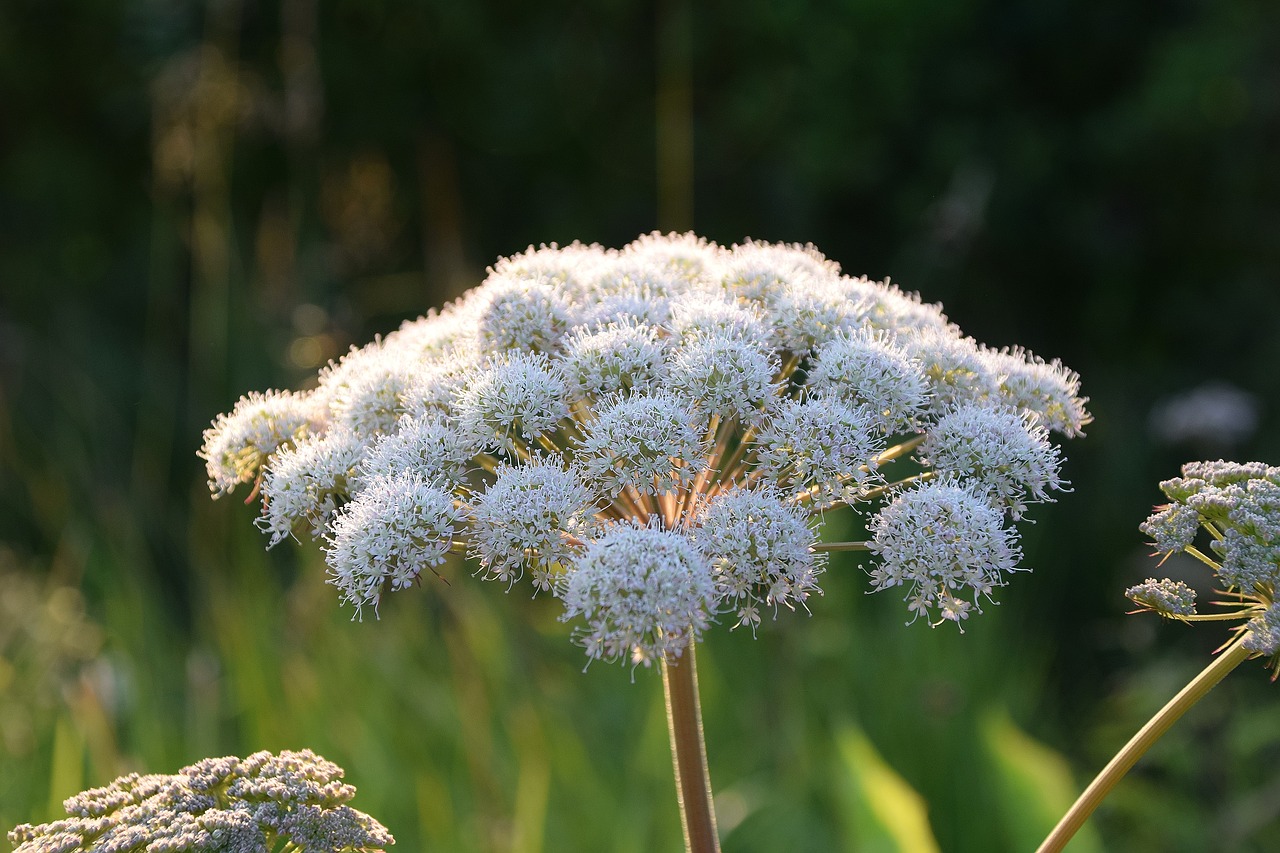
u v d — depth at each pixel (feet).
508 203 44.55
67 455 27.99
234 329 28.40
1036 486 9.83
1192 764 26.12
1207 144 40.83
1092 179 41.50
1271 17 41.01
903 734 21.53
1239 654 8.25
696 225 43.57
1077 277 43.11
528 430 9.80
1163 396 41.50
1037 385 10.92
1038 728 26.78
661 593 8.07
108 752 18.34
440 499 9.25
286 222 30.35
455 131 43.09
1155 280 43.21
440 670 23.12
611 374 9.88
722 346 9.64
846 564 25.75
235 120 27.61
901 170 41.47
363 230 34.76
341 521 9.48
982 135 40.57
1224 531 8.71
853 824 14.11
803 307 10.73
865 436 9.46
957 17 39.83
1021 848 15.98
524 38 42.60
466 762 20.52
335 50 40.73
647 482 9.29
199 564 23.65
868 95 40.52
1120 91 41.01
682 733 9.36
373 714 20.90
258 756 9.06
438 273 30.25
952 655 23.75
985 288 43.09
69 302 40.11
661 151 33.53
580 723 22.06
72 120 43.45
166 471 29.78
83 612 23.89
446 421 10.26
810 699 22.85
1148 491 38.14
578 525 9.12
